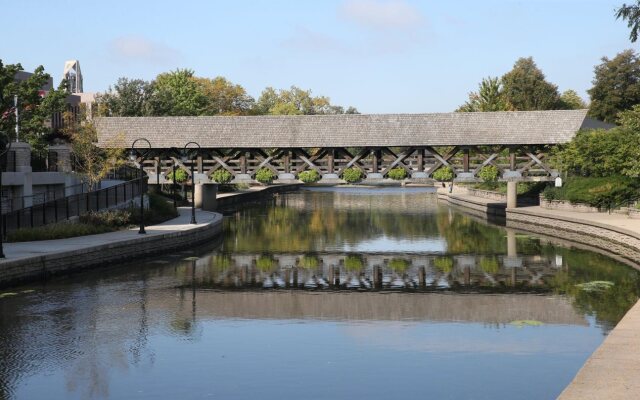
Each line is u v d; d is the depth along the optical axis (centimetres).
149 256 3741
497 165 5706
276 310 2469
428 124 5606
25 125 5006
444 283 3031
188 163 5847
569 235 4653
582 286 2827
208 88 12556
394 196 10300
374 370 1761
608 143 5200
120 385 1661
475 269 3394
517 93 11206
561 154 5431
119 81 8838
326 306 2547
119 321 2280
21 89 5066
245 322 2280
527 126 5597
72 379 1706
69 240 3509
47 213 3856
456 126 5600
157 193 6316
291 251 4100
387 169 5644
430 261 3691
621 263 3406
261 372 1750
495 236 4762
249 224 5853
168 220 4900
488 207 6612
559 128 5569
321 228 5497
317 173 5625
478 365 1798
